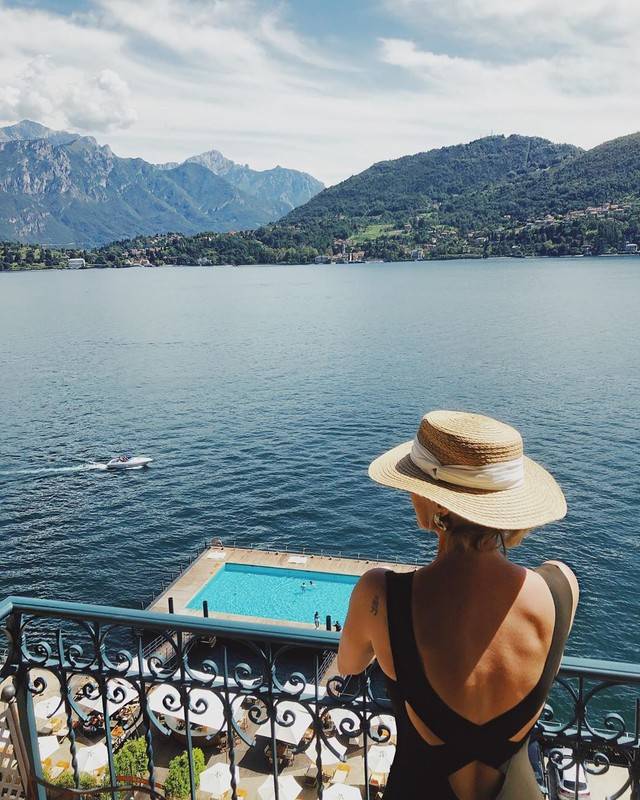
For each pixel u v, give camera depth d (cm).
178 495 4422
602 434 5234
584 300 16525
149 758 386
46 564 3578
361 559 3581
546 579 231
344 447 5241
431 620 222
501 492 232
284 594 3288
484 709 217
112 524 4028
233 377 8119
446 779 221
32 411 6594
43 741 1989
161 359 9600
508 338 10800
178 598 3238
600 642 2719
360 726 344
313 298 19888
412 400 6675
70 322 14888
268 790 1847
